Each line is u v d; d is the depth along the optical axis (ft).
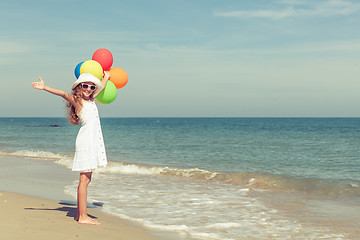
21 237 12.50
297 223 17.70
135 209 20.08
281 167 44.52
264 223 17.61
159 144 80.18
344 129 188.65
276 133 139.44
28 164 42.96
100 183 29.86
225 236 15.28
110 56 16.69
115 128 202.69
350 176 37.47
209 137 109.09
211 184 29.86
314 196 24.76
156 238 14.52
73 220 15.89
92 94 15.55
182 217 18.44
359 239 15.20
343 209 20.86
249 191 26.71
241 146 75.66
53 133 136.77
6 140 93.81
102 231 14.60
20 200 20.67
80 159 14.80
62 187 26.99
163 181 31.30
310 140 96.27
